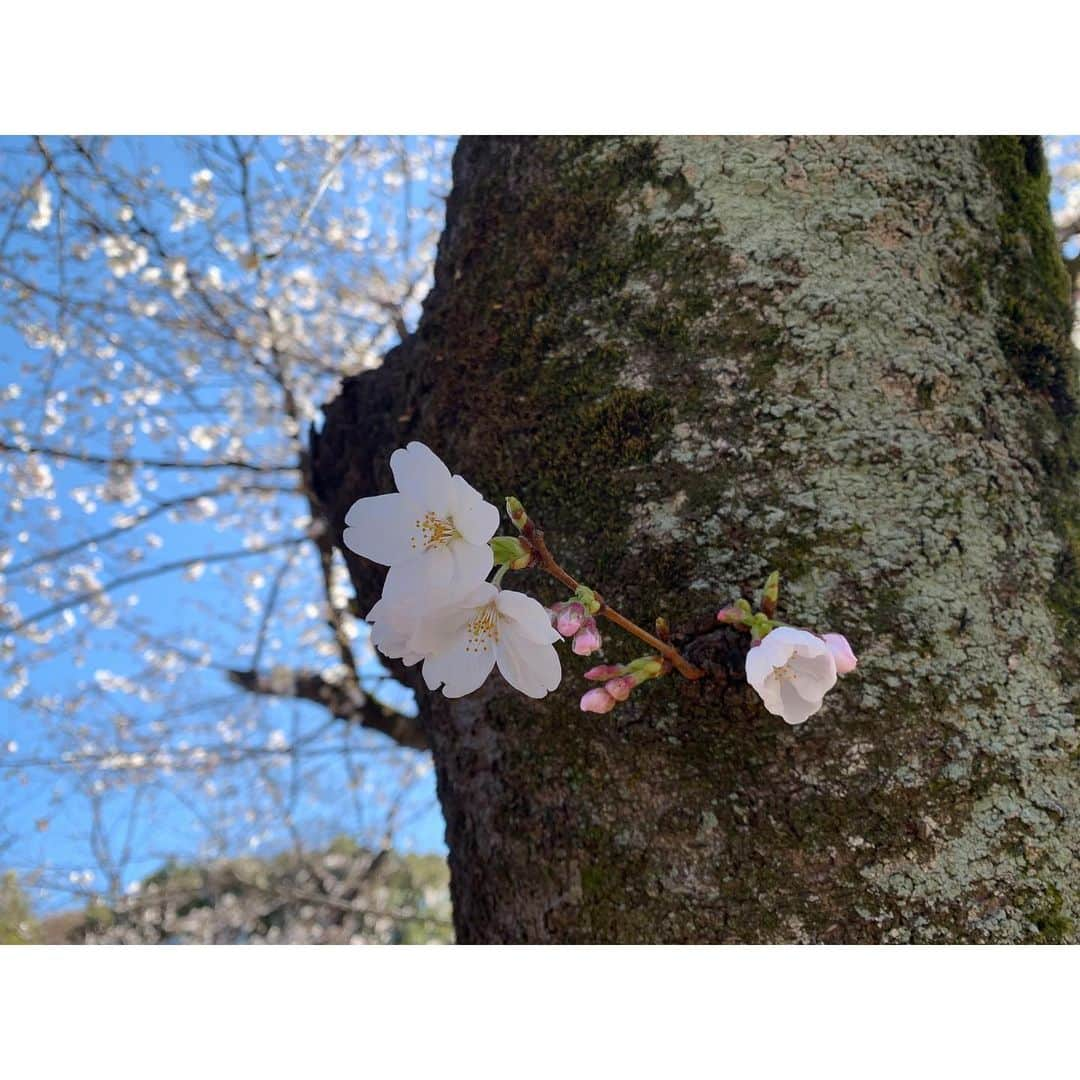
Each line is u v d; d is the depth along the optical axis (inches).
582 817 11.7
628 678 10.5
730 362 12.1
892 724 10.7
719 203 12.7
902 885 10.3
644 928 11.0
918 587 11.1
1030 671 11.0
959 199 12.9
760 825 10.7
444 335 14.5
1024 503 11.8
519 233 14.1
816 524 11.3
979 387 12.1
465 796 13.1
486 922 12.6
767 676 10.1
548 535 12.5
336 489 19.1
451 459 13.8
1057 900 10.2
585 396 12.7
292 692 39.6
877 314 12.0
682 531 11.7
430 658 10.6
